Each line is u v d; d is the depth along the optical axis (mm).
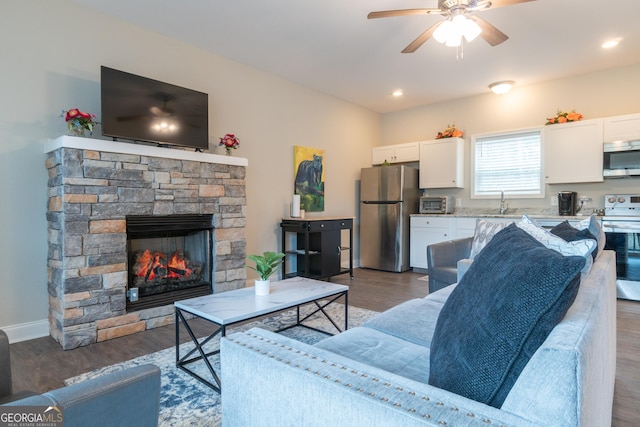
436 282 3217
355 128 5863
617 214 4121
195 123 3418
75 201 2570
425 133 5883
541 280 803
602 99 4336
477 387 837
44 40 2791
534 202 4832
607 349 1133
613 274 1640
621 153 4035
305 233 4414
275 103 4559
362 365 878
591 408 707
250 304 2152
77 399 713
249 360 968
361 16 3121
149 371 847
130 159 2871
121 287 2803
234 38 3539
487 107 5238
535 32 3367
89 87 3010
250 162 4289
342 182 5648
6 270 2646
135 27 3270
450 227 5016
